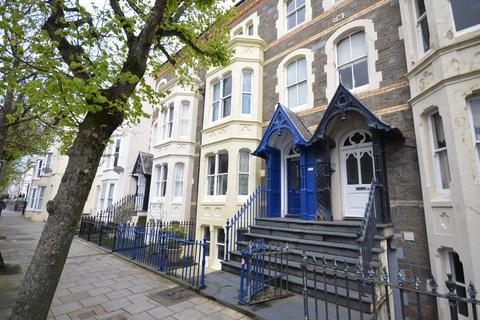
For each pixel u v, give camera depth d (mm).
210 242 9945
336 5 8773
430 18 5602
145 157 17703
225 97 10953
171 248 7883
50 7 4305
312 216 7516
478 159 4715
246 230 8141
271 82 10375
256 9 12117
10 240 11898
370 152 7348
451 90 5066
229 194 9531
